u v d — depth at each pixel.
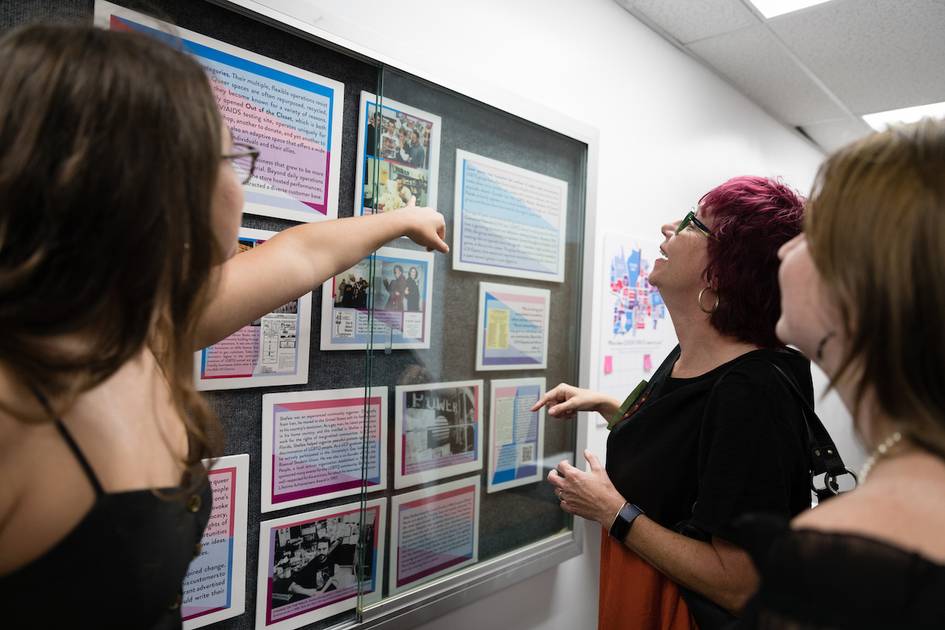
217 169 0.43
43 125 0.35
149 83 0.38
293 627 0.96
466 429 1.19
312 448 0.98
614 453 1.03
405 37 1.11
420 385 1.10
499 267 1.24
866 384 0.37
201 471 0.52
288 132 0.92
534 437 1.36
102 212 0.36
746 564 0.78
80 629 0.38
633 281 1.80
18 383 0.36
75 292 0.36
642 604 0.91
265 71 0.89
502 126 1.24
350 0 1.01
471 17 1.24
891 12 1.71
